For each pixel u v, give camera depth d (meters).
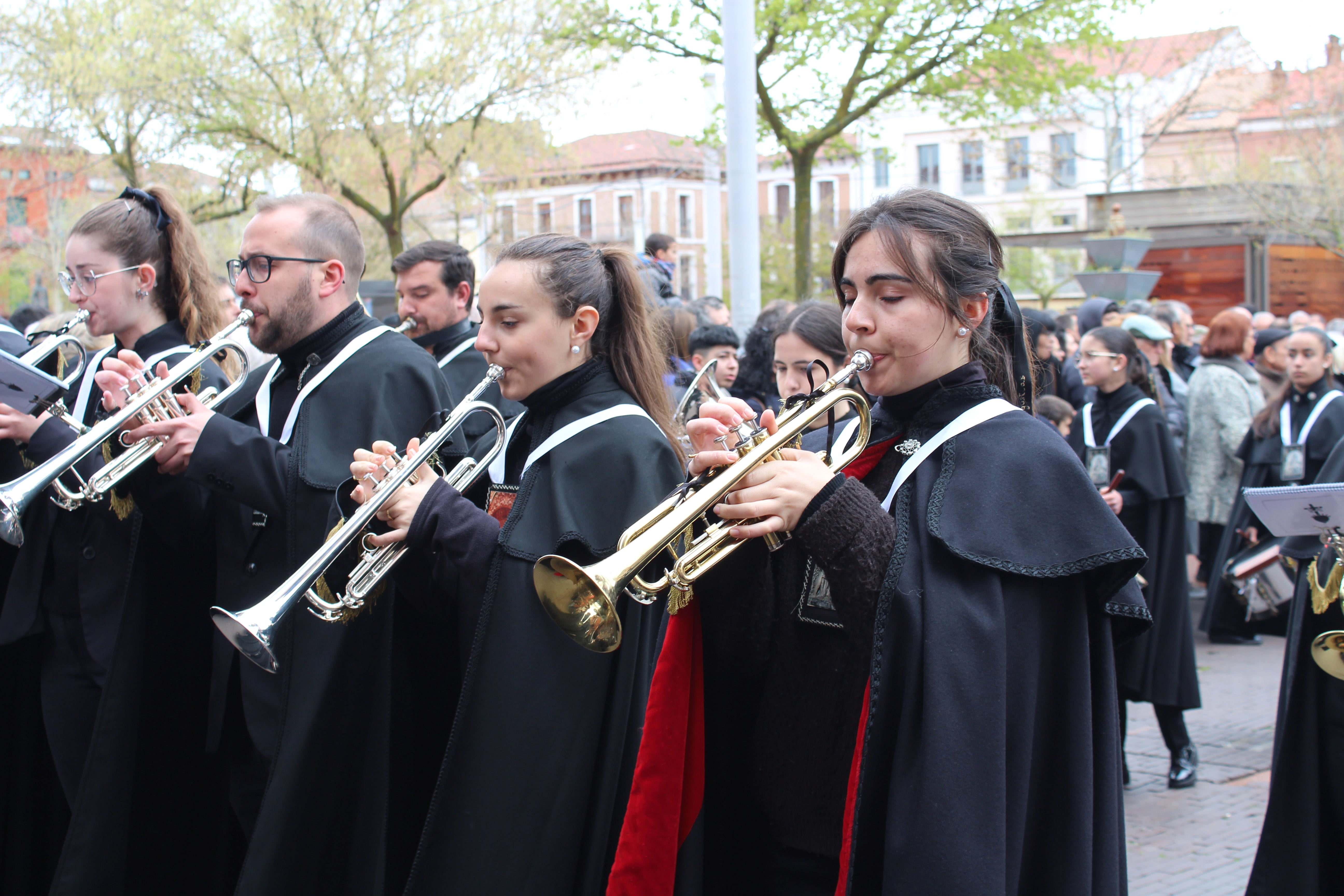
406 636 2.68
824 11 11.20
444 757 2.41
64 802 3.44
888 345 1.77
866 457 1.87
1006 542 1.65
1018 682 1.64
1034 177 37.19
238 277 3.00
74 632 3.31
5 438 3.17
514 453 2.69
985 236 1.82
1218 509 7.27
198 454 2.78
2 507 2.59
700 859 1.93
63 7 15.54
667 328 2.91
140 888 3.08
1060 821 1.67
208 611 3.19
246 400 3.24
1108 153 29.36
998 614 1.63
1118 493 5.09
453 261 4.58
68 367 4.03
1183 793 4.83
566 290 2.48
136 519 3.09
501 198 18.39
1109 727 1.74
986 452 1.72
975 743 1.57
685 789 1.93
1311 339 6.04
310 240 2.97
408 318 4.55
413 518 2.42
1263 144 30.53
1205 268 20.97
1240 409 7.20
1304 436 5.97
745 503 1.68
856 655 1.78
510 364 2.51
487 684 2.31
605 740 2.33
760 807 1.91
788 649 1.88
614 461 2.41
